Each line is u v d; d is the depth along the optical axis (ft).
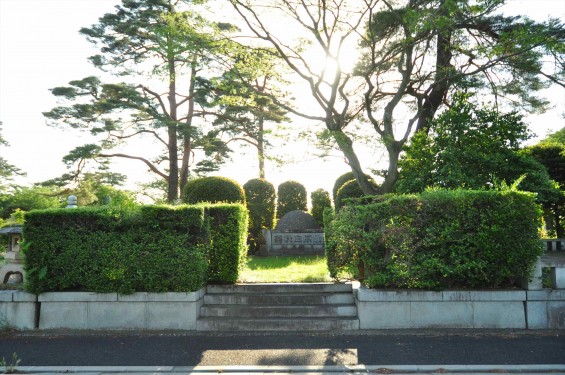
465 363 20.18
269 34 48.91
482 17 53.26
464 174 39.93
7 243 34.71
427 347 22.77
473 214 26.91
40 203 102.73
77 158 81.00
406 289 27.14
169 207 28.37
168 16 48.44
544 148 64.69
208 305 29.45
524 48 45.96
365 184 50.72
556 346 22.58
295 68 50.08
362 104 61.93
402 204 27.84
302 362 20.84
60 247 28.40
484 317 26.50
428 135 46.75
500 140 42.32
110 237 28.30
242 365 20.48
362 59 56.65
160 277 27.84
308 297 29.48
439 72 55.21
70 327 27.99
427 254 27.30
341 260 30.27
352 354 21.89
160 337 25.76
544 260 26.53
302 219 68.59
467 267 26.53
